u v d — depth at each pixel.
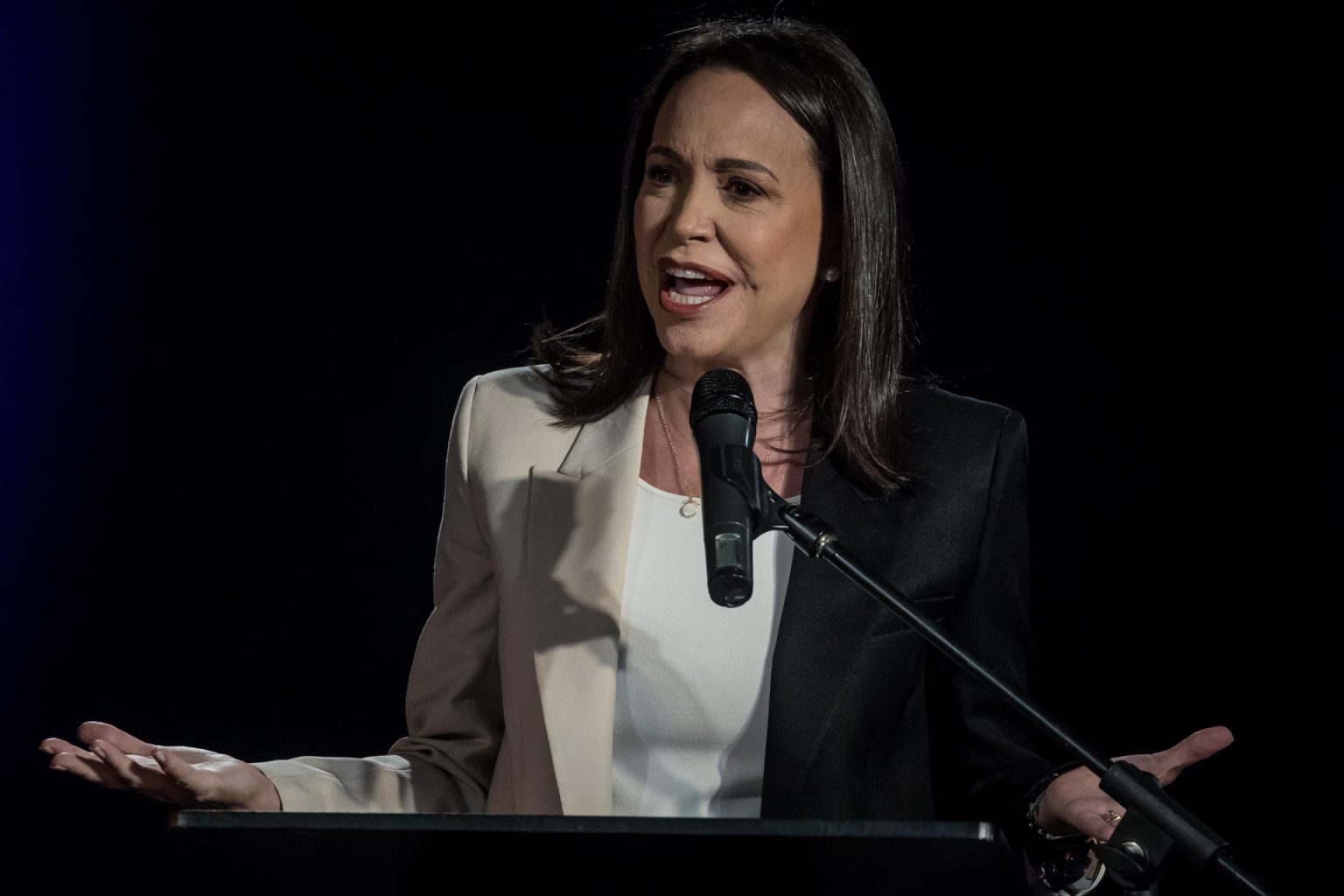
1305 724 15.91
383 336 18.16
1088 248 16.88
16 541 18.06
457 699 8.73
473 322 18.05
